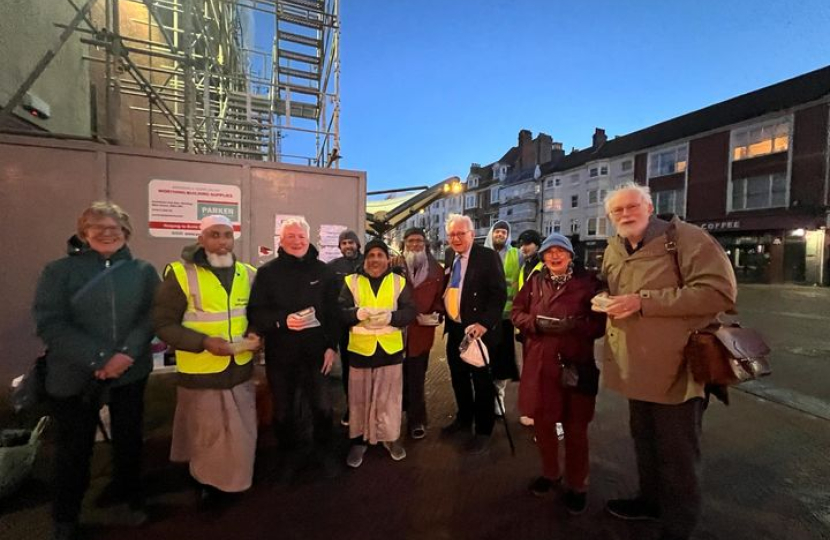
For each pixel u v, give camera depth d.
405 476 2.82
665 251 2.05
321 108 7.76
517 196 41.91
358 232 4.77
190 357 2.34
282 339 2.68
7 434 2.59
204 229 2.35
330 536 2.19
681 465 2.01
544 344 2.52
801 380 5.15
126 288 2.15
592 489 2.70
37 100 5.12
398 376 3.01
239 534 2.19
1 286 3.64
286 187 4.48
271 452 3.11
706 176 25.02
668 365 1.99
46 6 5.39
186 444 2.41
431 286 3.46
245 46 9.64
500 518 2.37
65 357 1.98
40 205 3.72
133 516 2.25
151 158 3.99
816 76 21.88
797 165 20.80
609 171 31.84
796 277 20.81
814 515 2.41
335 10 6.86
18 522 2.20
